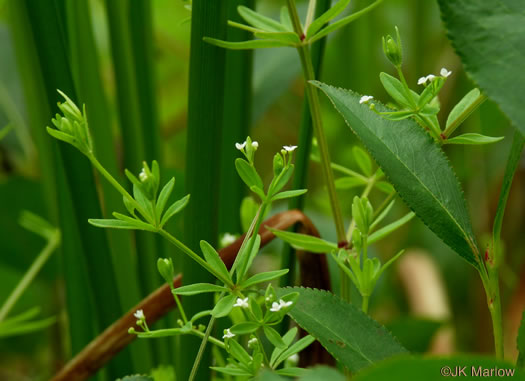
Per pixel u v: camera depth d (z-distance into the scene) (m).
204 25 0.50
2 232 0.85
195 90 0.50
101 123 0.58
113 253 0.58
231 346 0.47
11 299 0.63
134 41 0.58
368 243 0.51
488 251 0.48
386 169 0.47
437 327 0.70
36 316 0.85
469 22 0.44
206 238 0.51
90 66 0.58
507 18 0.44
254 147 0.47
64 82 0.53
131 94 0.59
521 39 0.44
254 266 0.86
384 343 0.47
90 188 0.54
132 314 0.53
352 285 0.68
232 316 0.53
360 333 0.47
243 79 0.58
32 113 0.58
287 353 0.48
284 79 0.76
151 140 0.59
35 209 0.86
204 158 0.51
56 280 0.85
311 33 0.50
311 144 0.54
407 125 0.48
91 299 0.56
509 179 0.47
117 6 0.58
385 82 0.48
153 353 0.58
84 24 0.57
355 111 0.48
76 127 0.47
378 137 0.48
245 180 0.47
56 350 0.81
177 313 0.58
